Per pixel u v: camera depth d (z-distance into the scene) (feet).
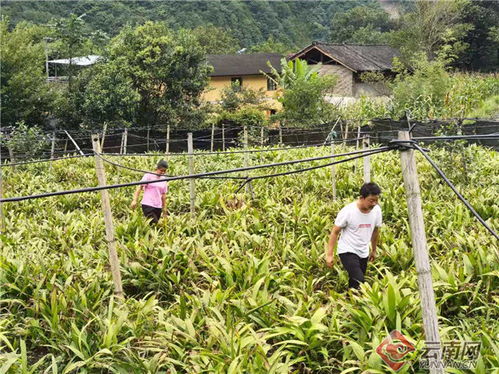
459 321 19.04
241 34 249.96
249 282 21.47
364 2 312.71
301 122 86.53
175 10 245.86
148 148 71.56
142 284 23.06
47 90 87.20
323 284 22.68
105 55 92.89
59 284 21.88
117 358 17.06
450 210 30.83
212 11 249.75
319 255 24.86
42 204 40.37
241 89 107.04
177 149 79.97
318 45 122.83
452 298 19.94
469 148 41.70
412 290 20.39
